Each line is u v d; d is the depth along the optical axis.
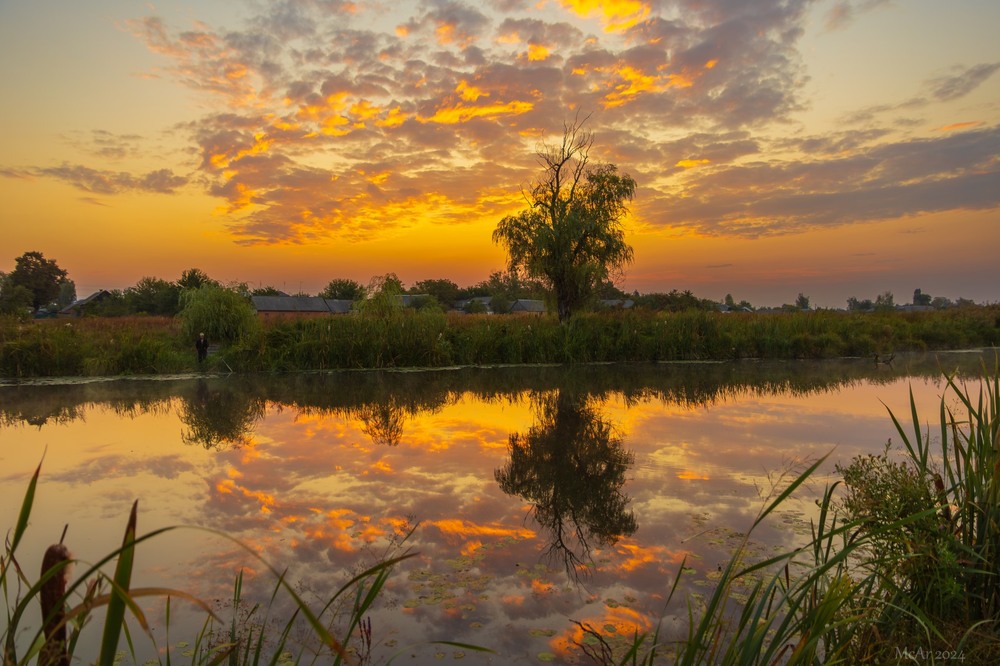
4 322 21.08
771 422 11.00
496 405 13.40
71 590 1.41
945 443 3.66
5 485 7.59
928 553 3.25
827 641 3.12
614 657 3.85
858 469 4.08
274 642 4.08
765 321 25.77
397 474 8.06
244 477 7.94
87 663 3.85
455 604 4.60
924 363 21.12
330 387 16.23
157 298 55.31
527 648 4.00
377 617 4.44
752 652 2.42
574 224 26.28
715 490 7.21
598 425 11.00
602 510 6.62
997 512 3.34
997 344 28.02
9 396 14.66
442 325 22.27
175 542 5.79
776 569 4.93
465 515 6.52
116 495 7.18
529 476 7.91
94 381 17.28
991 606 3.24
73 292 88.94
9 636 1.59
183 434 10.52
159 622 4.38
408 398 14.43
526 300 75.75
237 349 19.91
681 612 4.42
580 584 4.91
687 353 23.30
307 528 6.16
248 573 5.16
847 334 25.28
